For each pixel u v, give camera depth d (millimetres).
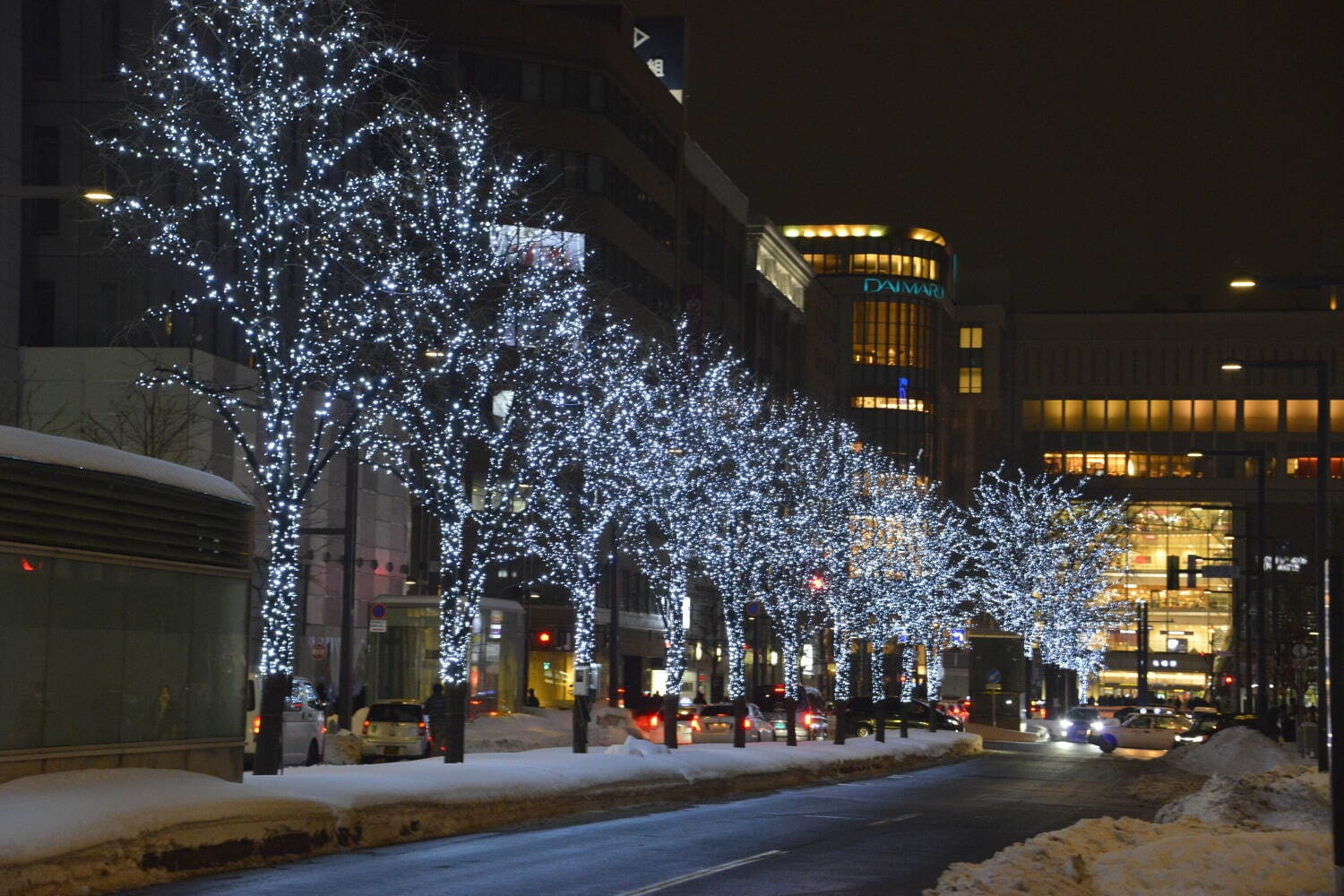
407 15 79188
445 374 33000
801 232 157625
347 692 44031
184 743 19781
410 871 16531
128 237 46375
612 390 47562
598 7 94875
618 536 60000
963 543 99938
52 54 55062
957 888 14711
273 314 25672
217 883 15352
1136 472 172000
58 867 14195
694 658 100312
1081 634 103750
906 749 48438
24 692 17016
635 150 88000
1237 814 25078
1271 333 171375
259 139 25859
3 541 16750
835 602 65812
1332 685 11766
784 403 81562
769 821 24328
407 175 33156
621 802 27406
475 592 30156
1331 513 92188
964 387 173000
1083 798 33156
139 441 50094
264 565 56438
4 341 53344
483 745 42219
